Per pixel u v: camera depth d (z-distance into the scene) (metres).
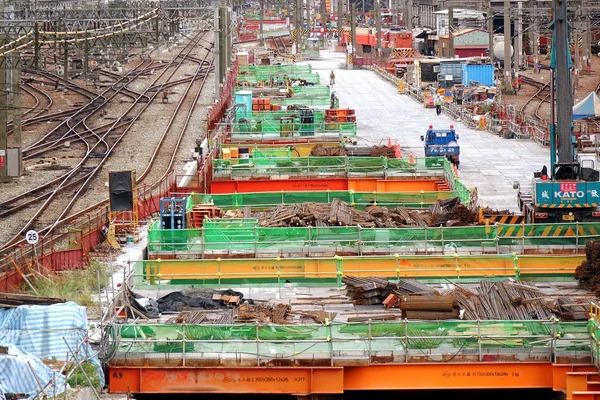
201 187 85.56
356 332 44.09
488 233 60.34
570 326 44.16
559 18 67.25
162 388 43.72
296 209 68.69
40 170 98.25
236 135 103.56
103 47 116.62
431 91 148.38
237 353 43.81
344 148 94.06
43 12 113.50
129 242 67.75
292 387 43.69
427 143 96.88
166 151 109.94
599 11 145.88
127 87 166.62
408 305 47.47
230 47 187.00
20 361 39.72
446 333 44.12
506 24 164.25
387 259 56.12
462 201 73.62
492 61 179.25
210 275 55.84
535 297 50.59
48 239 65.31
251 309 49.62
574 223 60.25
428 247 60.47
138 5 127.12
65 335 44.25
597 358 42.75
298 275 55.94
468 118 124.88
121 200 69.06
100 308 45.75
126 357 43.88
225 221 64.75
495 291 51.06
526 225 60.31
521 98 160.00
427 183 85.25
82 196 85.62
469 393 46.44
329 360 43.75
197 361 43.81
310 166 86.56
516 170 94.31
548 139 106.75
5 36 91.69
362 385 43.91
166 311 50.53
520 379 44.09
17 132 96.12
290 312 49.56
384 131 118.25
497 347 44.16
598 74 189.12
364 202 76.00
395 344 44.03
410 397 46.38
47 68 176.25
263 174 86.50
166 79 178.75
